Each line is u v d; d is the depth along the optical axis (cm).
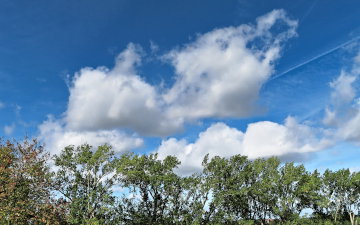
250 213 5519
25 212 2928
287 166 5422
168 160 4956
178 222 4647
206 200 4909
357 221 5900
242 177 5231
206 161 5253
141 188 4762
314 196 5228
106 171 4238
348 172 5962
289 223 5019
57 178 4069
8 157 3119
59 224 3334
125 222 4538
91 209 4003
